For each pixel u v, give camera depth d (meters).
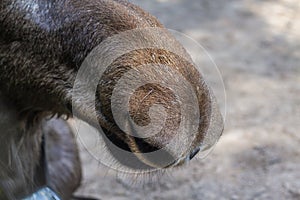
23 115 11.37
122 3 9.88
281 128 18.23
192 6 26.05
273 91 20.08
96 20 9.55
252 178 16.39
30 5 10.02
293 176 16.33
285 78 20.88
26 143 12.02
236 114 18.91
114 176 16.75
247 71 21.19
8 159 11.79
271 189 15.95
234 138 17.78
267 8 25.92
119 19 9.45
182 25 24.48
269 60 22.02
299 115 18.86
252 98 19.70
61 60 9.93
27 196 12.26
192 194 16.00
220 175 16.56
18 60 10.28
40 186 12.61
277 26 24.53
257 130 18.14
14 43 10.22
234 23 24.70
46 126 13.74
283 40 23.50
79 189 16.42
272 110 19.12
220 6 26.06
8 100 11.02
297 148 17.38
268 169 16.67
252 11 25.64
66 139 15.20
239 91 20.06
